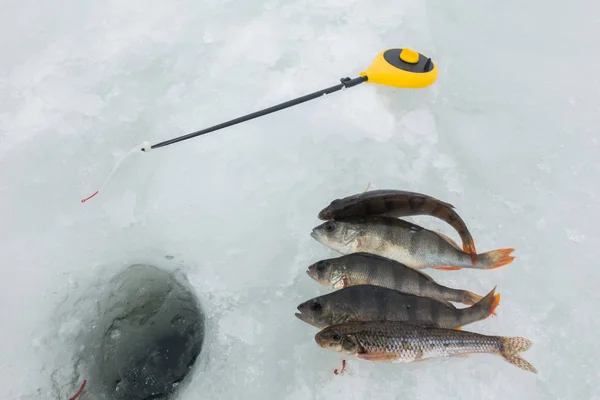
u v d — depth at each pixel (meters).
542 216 0.40
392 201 0.34
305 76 0.48
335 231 0.34
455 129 0.46
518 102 0.49
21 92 0.45
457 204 0.40
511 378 0.32
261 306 0.34
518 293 0.36
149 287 0.37
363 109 0.45
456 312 0.31
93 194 0.38
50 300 0.34
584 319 0.35
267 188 0.40
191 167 0.41
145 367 0.34
